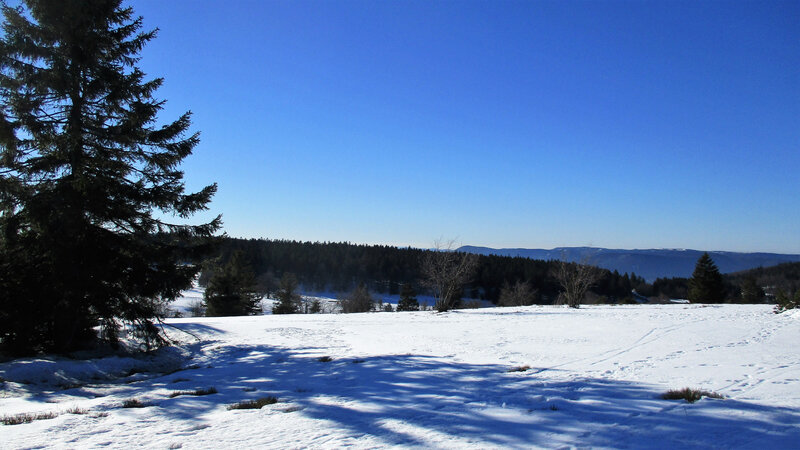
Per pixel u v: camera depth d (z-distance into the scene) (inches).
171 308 2455.7
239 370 485.7
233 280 1765.5
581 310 1214.3
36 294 519.8
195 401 325.1
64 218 500.1
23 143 516.1
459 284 1391.5
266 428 245.1
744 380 331.6
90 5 522.9
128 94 554.9
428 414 262.4
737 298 2333.9
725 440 208.1
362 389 343.3
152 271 578.9
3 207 493.7
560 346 554.3
